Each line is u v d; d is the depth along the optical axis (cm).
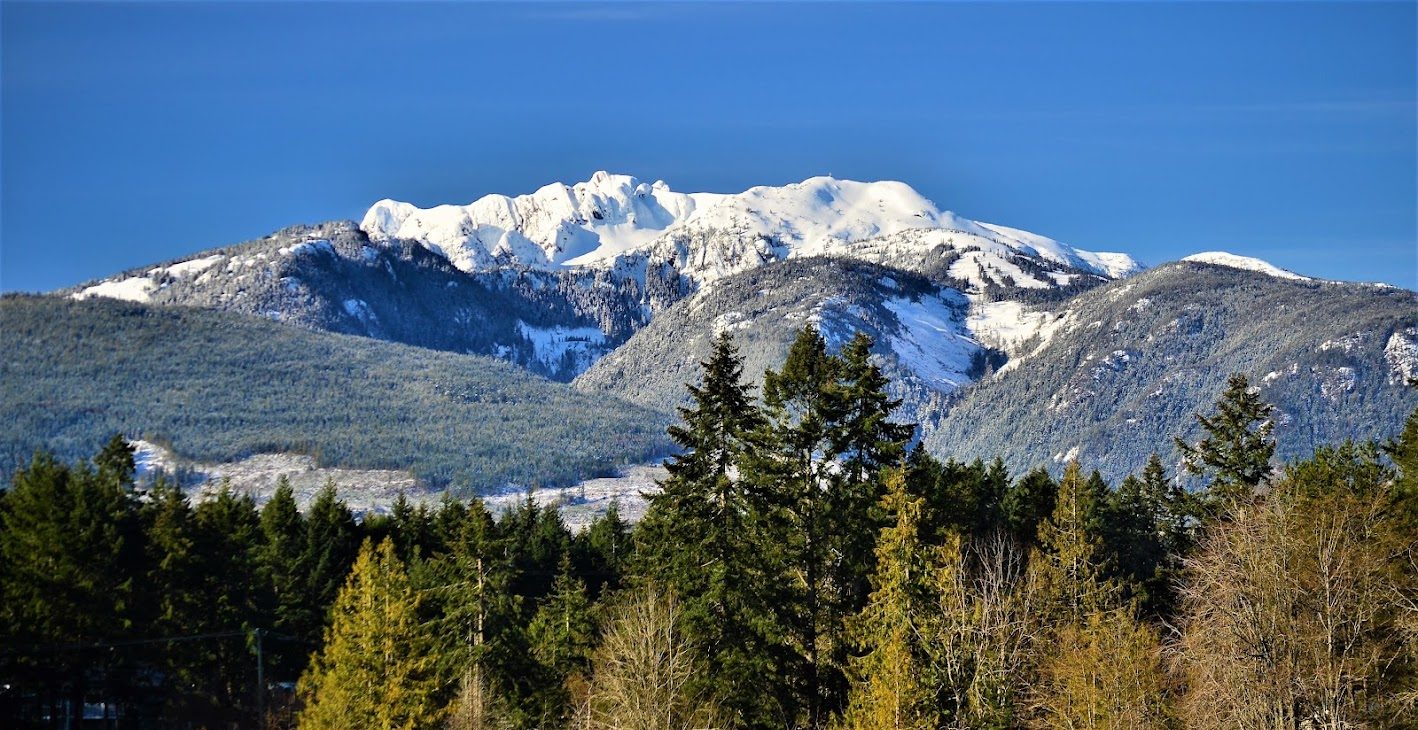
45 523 6209
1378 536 4116
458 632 6175
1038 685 4538
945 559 4531
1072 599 5200
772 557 5122
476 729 5359
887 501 4581
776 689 5025
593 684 5572
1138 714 4062
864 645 4609
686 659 4844
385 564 5300
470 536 6438
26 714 6259
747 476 5250
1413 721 3841
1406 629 3956
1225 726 3847
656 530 5744
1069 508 5725
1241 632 3869
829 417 5462
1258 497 5144
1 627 5941
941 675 4284
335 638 5138
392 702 4938
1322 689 3791
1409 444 5497
